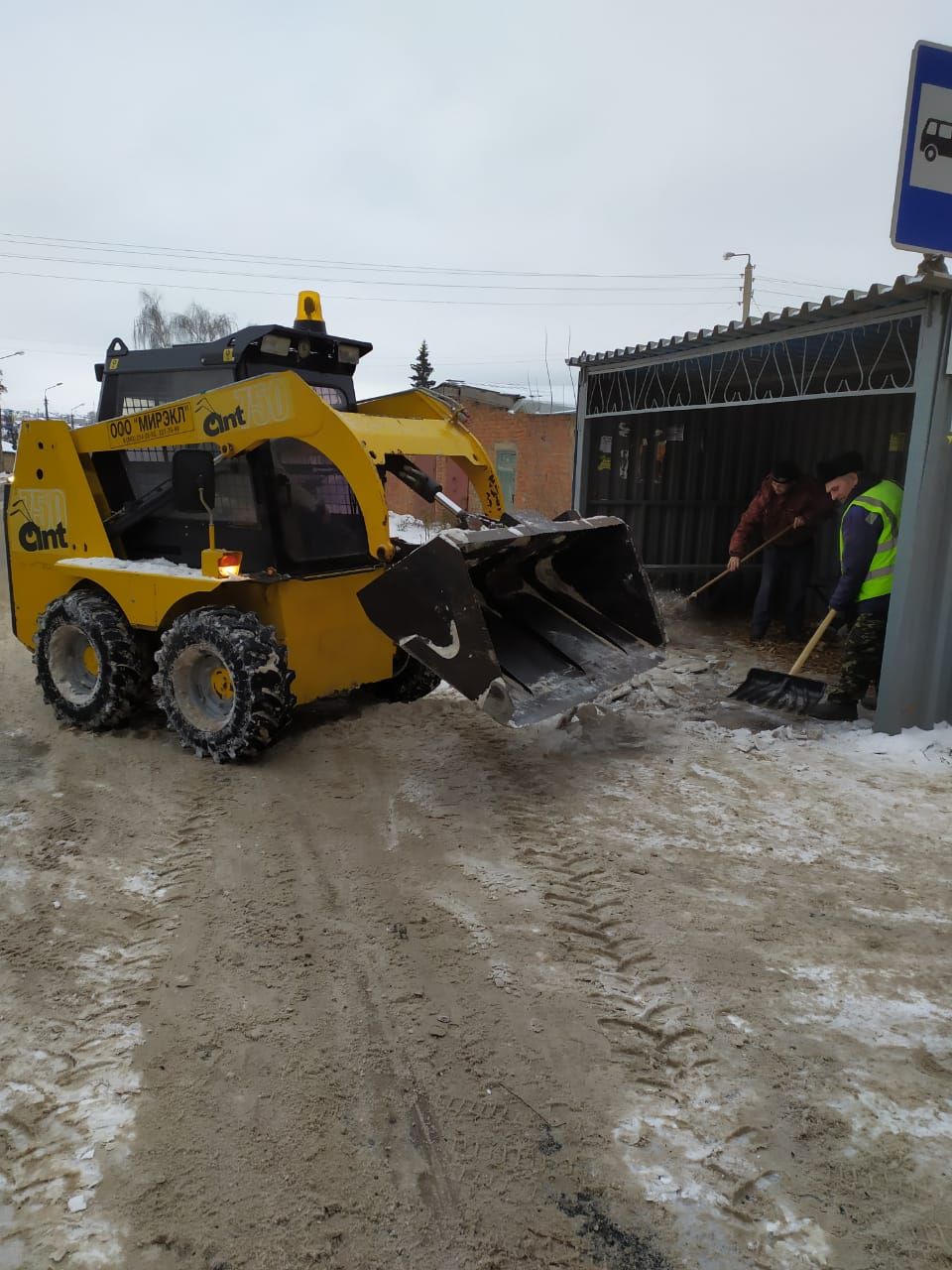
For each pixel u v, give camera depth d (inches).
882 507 197.5
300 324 204.8
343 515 192.2
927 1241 71.6
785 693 222.4
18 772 175.0
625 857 139.3
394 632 154.5
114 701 192.4
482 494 201.0
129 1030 96.6
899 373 302.8
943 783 171.3
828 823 153.3
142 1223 72.4
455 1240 71.6
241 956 111.0
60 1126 82.6
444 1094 87.5
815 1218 73.9
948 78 169.9
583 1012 100.7
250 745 169.6
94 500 205.8
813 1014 100.8
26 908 122.7
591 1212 74.3
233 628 168.7
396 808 156.9
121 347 215.9
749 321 234.7
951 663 197.8
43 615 204.4
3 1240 70.6
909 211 173.2
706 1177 78.0
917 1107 86.4
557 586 197.5
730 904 125.4
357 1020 98.7
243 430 171.5
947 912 124.1
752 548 346.0
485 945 114.2
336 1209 74.2
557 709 160.7
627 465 343.0
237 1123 83.2
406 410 210.4
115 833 146.7
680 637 315.0
